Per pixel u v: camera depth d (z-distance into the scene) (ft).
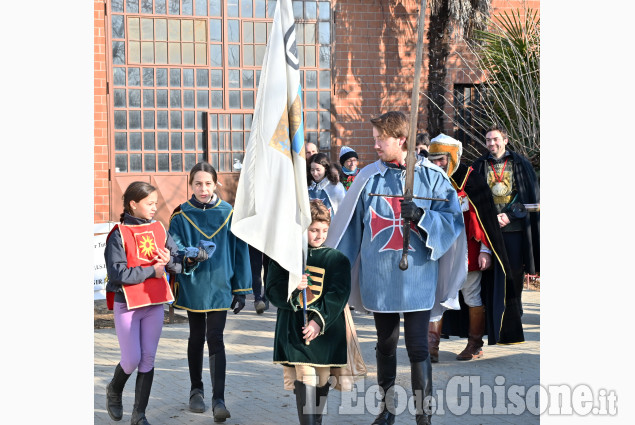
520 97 42.19
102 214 43.91
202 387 18.70
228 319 30.42
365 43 46.70
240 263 18.53
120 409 17.28
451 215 16.17
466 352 23.53
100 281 31.94
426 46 46.70
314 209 15.64
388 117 16.16
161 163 45.03
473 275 23.18
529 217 23.91
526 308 32.37
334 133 46.44
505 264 22.52
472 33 46.11
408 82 47.11
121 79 44.24
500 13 44.60
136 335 16.71
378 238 15.98
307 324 15.25
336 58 46.39
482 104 46.24
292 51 15.99
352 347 20.42
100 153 43.86
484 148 47.21
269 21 46.21
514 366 22.65
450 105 46.91
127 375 16.94
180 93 45.14
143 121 44.68
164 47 44.83
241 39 45.88
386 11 46.68
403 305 15.72
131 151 44.52
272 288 15.51
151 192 17.01
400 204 15.61
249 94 46.16
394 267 15.80
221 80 45.75
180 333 27.68
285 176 15.60
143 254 16.75
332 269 15.31
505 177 23.97
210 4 45.37
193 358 18.56
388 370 16.31
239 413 18.26
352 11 46.47
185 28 45.06
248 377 21.61
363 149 46.85
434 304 17.13
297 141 15.79
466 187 22.66
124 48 44.19
